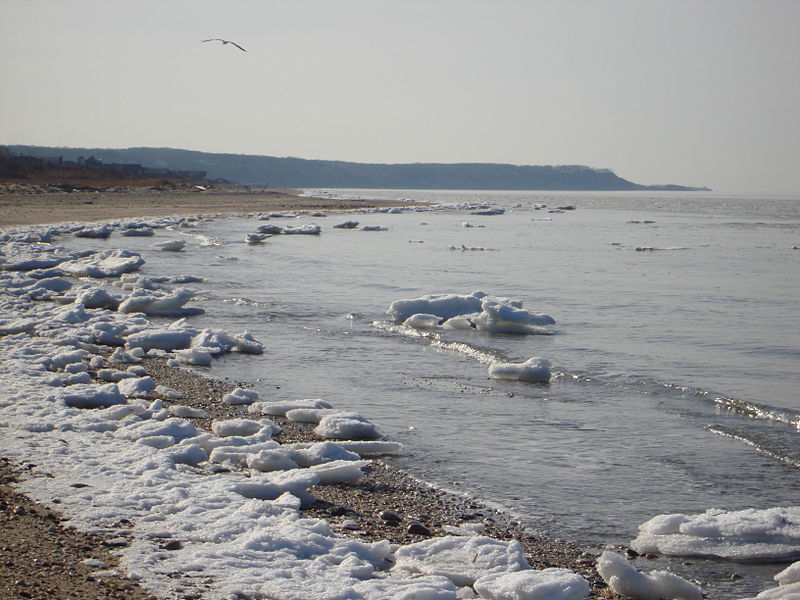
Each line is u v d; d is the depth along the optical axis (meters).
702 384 11.32
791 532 5.98
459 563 5.32
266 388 10.72
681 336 14.95
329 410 9.23
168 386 10.62
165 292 19.08
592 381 11.40
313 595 4.58
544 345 13.98
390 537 5.97
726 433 8.95
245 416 9.32
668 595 5.09
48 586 4.55
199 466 7.24
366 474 7.53
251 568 4.92
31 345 12.29
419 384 11.09
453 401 10.21
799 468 7.85
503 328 15.12
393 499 6.89
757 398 10.58
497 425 9.19
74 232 33.78
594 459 8.05
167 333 13.23
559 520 6.54
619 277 24.42
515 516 6.60
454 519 6.47
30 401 8.90
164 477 6.57
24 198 57.75
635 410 9.93
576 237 42.75
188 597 4.50
